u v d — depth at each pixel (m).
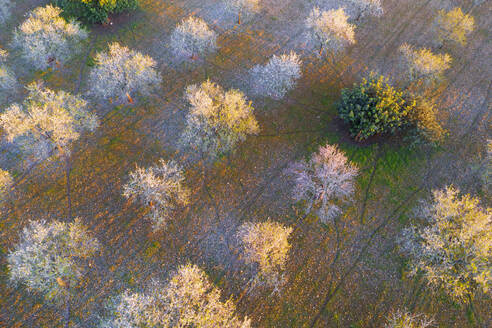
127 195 21.88
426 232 19.86
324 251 21.44
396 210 23.12
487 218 19.14
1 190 22.44
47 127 23.19
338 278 20.52
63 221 22.00
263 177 24.45
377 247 21.64
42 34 29.20
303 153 25.72
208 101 24.41
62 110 23.56
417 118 25.41
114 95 28.03
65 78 29.25
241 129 24.78
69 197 23.03
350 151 25.86
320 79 30.36
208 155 25.28
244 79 30.00
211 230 22.08
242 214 22.77
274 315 19.31
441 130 25.62
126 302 17.23
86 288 19.66
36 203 22.69
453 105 28.89
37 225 19.05
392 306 19.67
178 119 27.19
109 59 27.42
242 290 20.03
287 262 21.00
